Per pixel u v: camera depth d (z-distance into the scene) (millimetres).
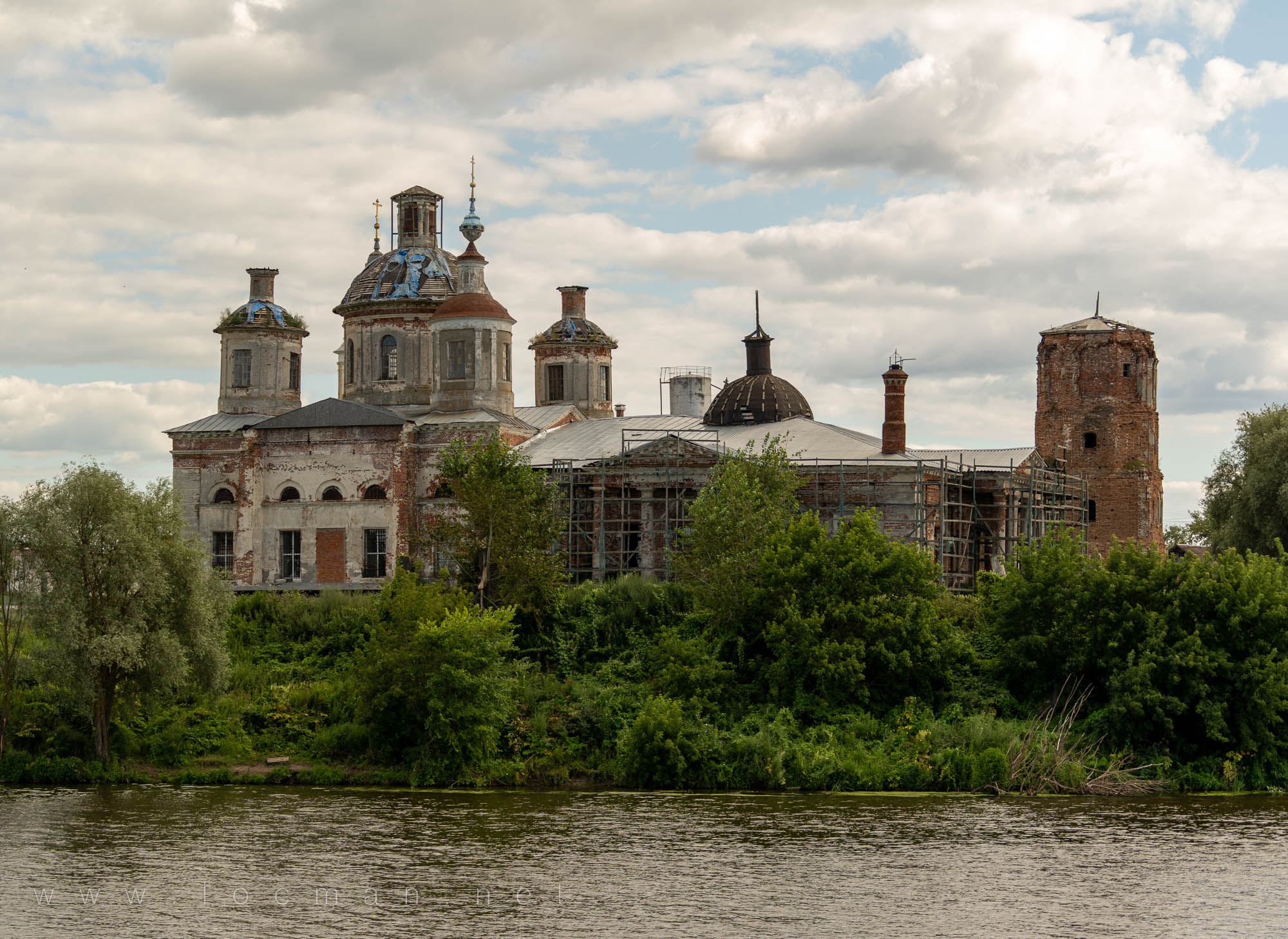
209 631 66062
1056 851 49219
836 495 78500
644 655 68750
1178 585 64062
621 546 77188
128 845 50469
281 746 65312
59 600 61844
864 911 42750
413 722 63500
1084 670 63875
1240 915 42469
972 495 79062
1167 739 61375
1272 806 56969
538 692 65625
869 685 64625
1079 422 97125
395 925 41531
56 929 41375
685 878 46125
